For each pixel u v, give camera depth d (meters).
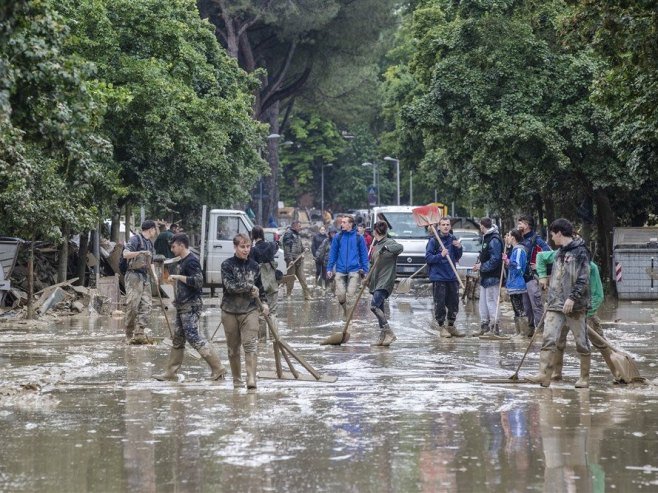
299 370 28.50
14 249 47.78
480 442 18.33
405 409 21.81
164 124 57.28
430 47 66.62
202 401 23.08
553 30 63.38
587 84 61.88
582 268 24.86
